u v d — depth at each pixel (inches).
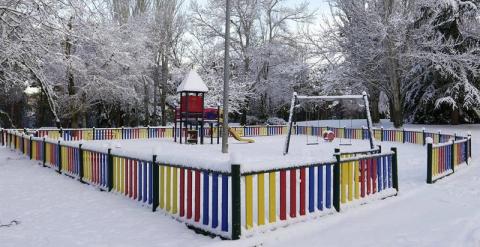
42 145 563.8
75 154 440.8
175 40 1652.3
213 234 223.8
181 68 1644.9
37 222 260.5
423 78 1252.5
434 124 1280.8
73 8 482.3
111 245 212.4
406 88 1275.8
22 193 356.2
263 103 1775.3
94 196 338.0
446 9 1178.6
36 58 495.8
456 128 1125.7
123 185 335.0
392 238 218.7
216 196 225.9
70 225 251.8
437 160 433.1
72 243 216.7
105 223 254.1
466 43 1202.0
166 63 1588.3
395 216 267.7
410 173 475.2
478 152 719.7
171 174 298.8
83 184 399.5
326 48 1387.8
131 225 248.5
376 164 327.0
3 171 496.4
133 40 1299.2
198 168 237.1
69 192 358.3
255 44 1743.4
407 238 217.8
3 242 220.2
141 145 864.9
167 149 778.8
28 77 539.8
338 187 277.1
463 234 221.0
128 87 1274.6
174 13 1599.4
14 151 749.9
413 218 261.9
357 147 837.8
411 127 1210.0
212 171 227.3
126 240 220.4
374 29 1200.2
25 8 470.3
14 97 1400.1
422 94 1272.1
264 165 228.4
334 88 1363.2
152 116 1672.0
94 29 523.8
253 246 208.1
